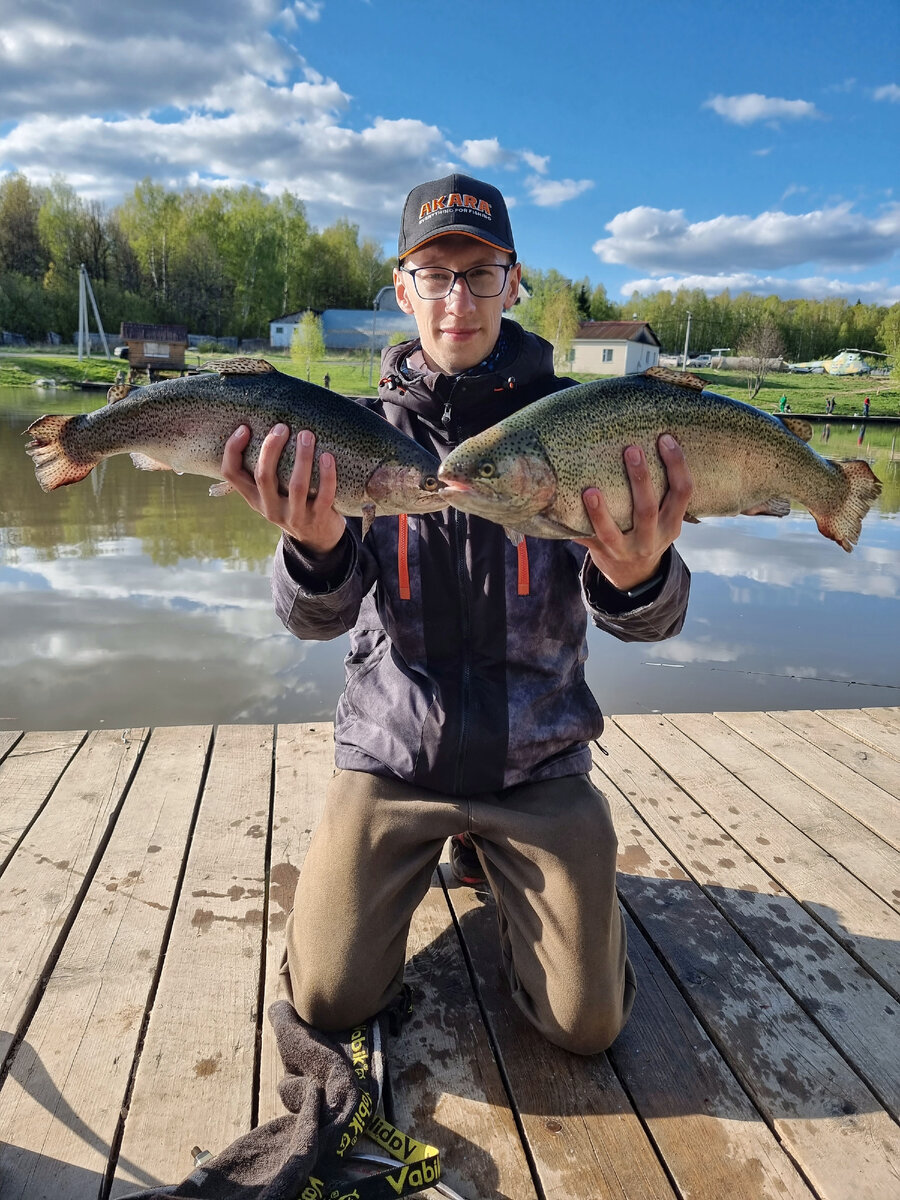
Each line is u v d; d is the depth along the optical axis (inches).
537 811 101.3
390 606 108.6
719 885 134.7
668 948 119.4
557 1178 83.9
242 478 101.3
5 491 528.7
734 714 204.8
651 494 91.8
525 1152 87.0
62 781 158.6
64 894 124.8
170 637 271.3
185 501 527.2
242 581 343.3
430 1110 91.7
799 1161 86.2
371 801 102.4
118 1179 82.2
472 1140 88.2
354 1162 82.2
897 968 116.6
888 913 128.6
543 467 92.7
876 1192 83.0
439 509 104.9
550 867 97.4
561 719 107.7
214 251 3383.4
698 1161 86.1
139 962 112.0
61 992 106.1
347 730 110.5
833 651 286.5
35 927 117.3
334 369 2182.6
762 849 144.9
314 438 92.8
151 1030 100.7
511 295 118.0
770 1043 102.3
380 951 98.2
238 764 167.5
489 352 115.6
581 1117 91.0
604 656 279.0
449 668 106.2
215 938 117.0
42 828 142.1
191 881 129.3
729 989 111.5
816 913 128.1
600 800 104.2
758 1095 94.5
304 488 92.7
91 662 247.8
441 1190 80.9
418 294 111.0
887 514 598.5
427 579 106.5
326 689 233.5
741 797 163.0
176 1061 96.5
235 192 3651.6
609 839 99.9
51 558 368.8
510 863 101.9
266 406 102.9
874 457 1028.5
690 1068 98.2
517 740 103.0
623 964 102.3
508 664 105.6
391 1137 84.8
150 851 136.9
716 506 106.7
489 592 104.7
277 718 213.6
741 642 294.5
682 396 101.0
